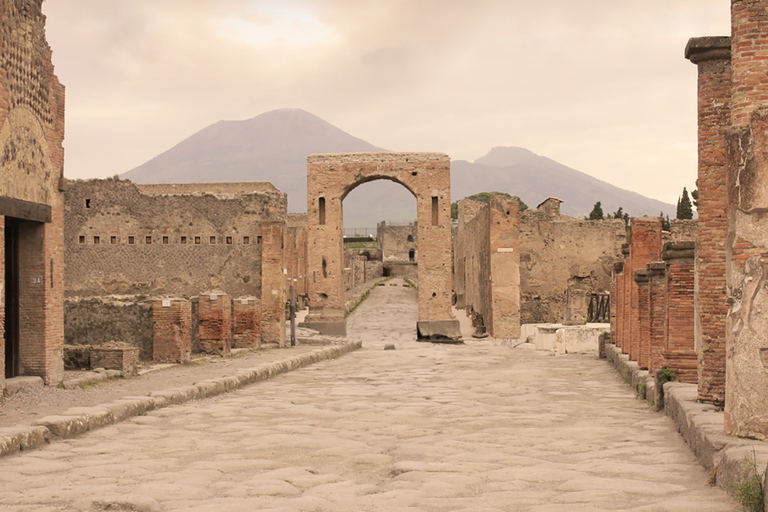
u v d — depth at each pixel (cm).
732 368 707
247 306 2380
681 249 1111
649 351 1395
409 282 7494
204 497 602
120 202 2992
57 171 1388
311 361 2202
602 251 3862
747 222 699
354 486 640
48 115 1359
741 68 815
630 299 1809
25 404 1118
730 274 718
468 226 5031
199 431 972
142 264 2981
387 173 3856
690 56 1012
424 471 688
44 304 1328
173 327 1795
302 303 5241
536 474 665
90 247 2981
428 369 2019
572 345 2567
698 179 1001
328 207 3881
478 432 953
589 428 957
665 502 537
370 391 1485
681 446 813
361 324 4334
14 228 1334
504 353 2636
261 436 924
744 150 703
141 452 817
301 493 619
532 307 3872
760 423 685
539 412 1145
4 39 1205
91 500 578
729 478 582
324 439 893
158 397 1200
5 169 1203
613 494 575
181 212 2989
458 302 5784
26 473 709
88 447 849
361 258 7838
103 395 1246
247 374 1620
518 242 3603
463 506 552
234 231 2972
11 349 1309
